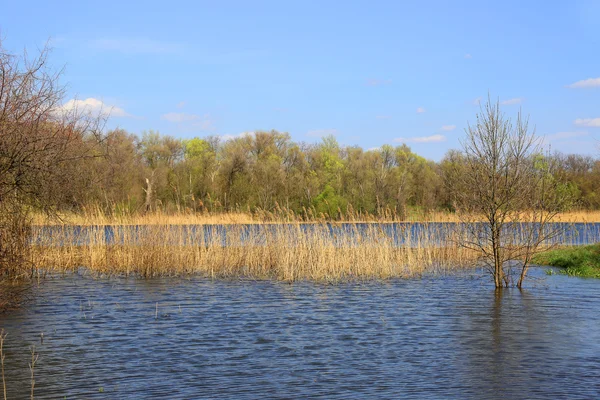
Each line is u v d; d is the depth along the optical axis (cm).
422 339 1305
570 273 2383
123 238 2473
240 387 977
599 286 2055
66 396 931
